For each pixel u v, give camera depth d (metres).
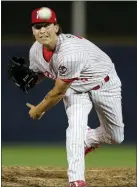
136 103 37.97
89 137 20.17
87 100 18.56
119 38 42.66
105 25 42.88
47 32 17.16
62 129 37.88
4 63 36.78
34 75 19.20
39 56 18.34
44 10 17.17
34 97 37.31
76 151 18.02
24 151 36.34
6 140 37.75
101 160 33.50
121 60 37.62
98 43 37.56
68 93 18.36
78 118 18.19
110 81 18.50
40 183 20.92
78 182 17.88
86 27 42.69
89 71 18.02
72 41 17.50
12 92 37.38
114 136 19.69
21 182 21.08
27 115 37.69
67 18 41.81
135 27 42.97
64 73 17.20
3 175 22.16
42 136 37.94
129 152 37.12
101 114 19.17
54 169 23.92
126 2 42.72
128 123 38.09
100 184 21.20
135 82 37.84
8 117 37.59
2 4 41.16
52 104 17.89
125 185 21.12
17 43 36.53
